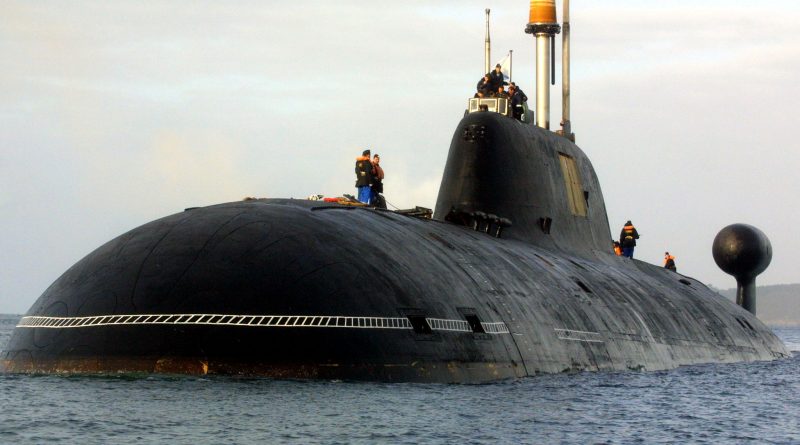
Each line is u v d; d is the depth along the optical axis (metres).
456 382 52.66
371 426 40.34
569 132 87.44
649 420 47.09
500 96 78.38
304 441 37.50
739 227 109.25
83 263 56.56
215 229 54.69
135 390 45.03
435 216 75.38
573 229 81.31
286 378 48.31
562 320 65.06
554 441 40.59
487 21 86.94
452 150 75.44
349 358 49.25
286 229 54.56
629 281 82.12
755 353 92.50
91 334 50.75
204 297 50.31
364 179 71.56
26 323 55.09
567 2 88.62
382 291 52.59
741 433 45.03
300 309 49.91
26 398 43.41
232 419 40.16
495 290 61.12
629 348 70.75
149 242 54.84
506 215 73.81
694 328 83.81
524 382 56.06
